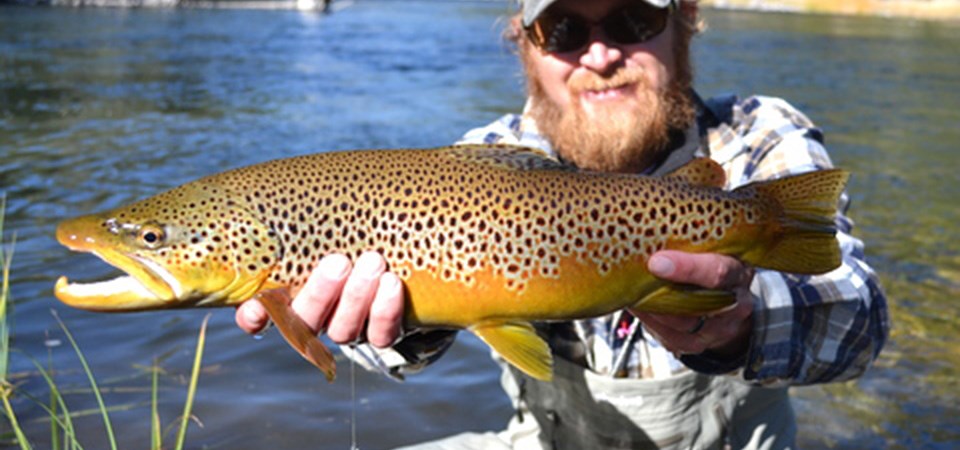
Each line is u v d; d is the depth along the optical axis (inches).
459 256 20.9
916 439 41.7
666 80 32.4
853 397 45.7
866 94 151.0
